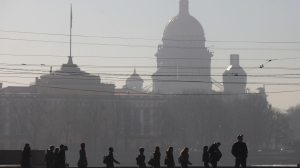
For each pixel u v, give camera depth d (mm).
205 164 136250
